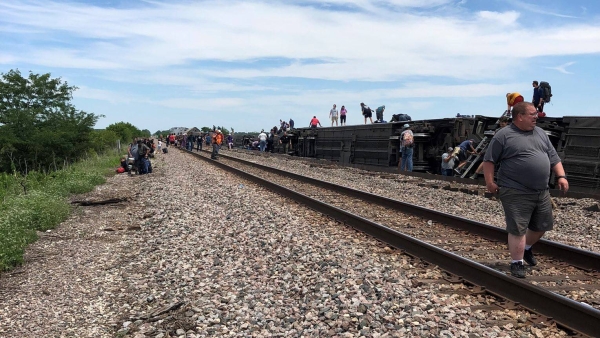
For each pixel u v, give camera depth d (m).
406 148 21.66
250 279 6.54
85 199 14.97
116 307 6.01
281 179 20.25
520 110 5.90
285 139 44.22
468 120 20.72
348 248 7.72
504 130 6.04
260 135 51.38
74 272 7.50
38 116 32.19
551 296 4.93
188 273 6.92
